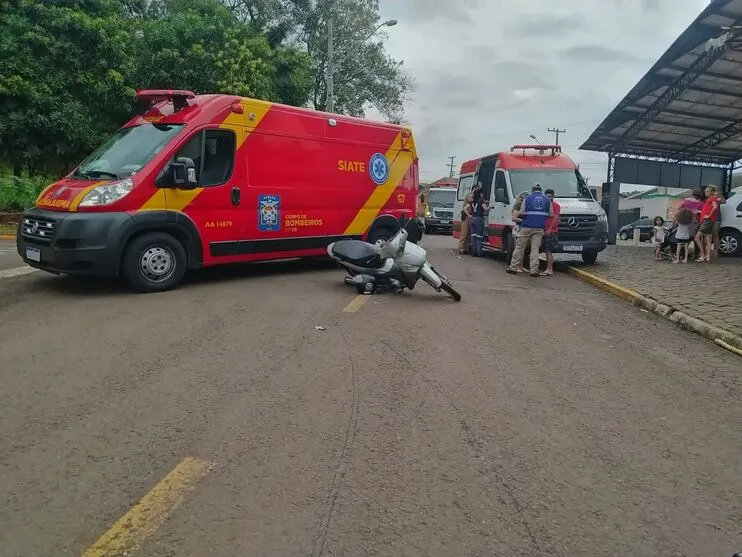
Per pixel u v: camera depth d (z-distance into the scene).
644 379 5.84
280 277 11.13
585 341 7.23
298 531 3.14
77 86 18.77
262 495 3.47
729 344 7.20
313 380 5.41
